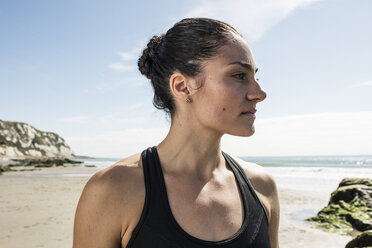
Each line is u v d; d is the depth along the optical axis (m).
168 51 1.18
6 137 92.75
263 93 1.08
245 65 1.06
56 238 5.83
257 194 1.22
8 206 9.17
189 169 1.13
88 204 1.04
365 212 7.57
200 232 1.01
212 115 1.06
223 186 1.15
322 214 7.86
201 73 1.08
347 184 10.23
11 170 29.89
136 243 0.99
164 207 1.02
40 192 12.63
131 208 1.03
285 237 6.21
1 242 5.60
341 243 5.84
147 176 1.07
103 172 1.08
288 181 18.38
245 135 1.07
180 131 1.15
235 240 1.01
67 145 120.75
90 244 1.03
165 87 1.20
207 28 1.10
